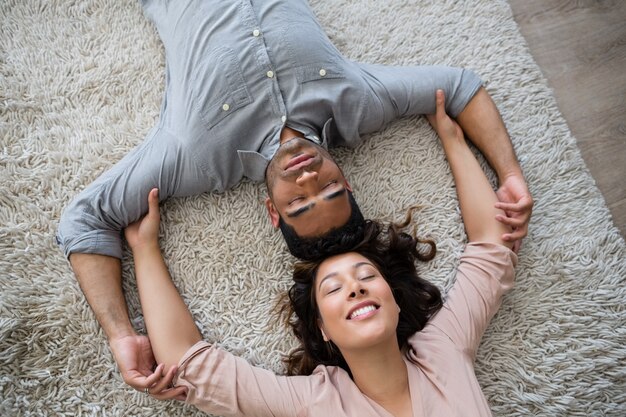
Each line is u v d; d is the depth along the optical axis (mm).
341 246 1179
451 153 1407
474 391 1155
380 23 1546
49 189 1381
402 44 1534
